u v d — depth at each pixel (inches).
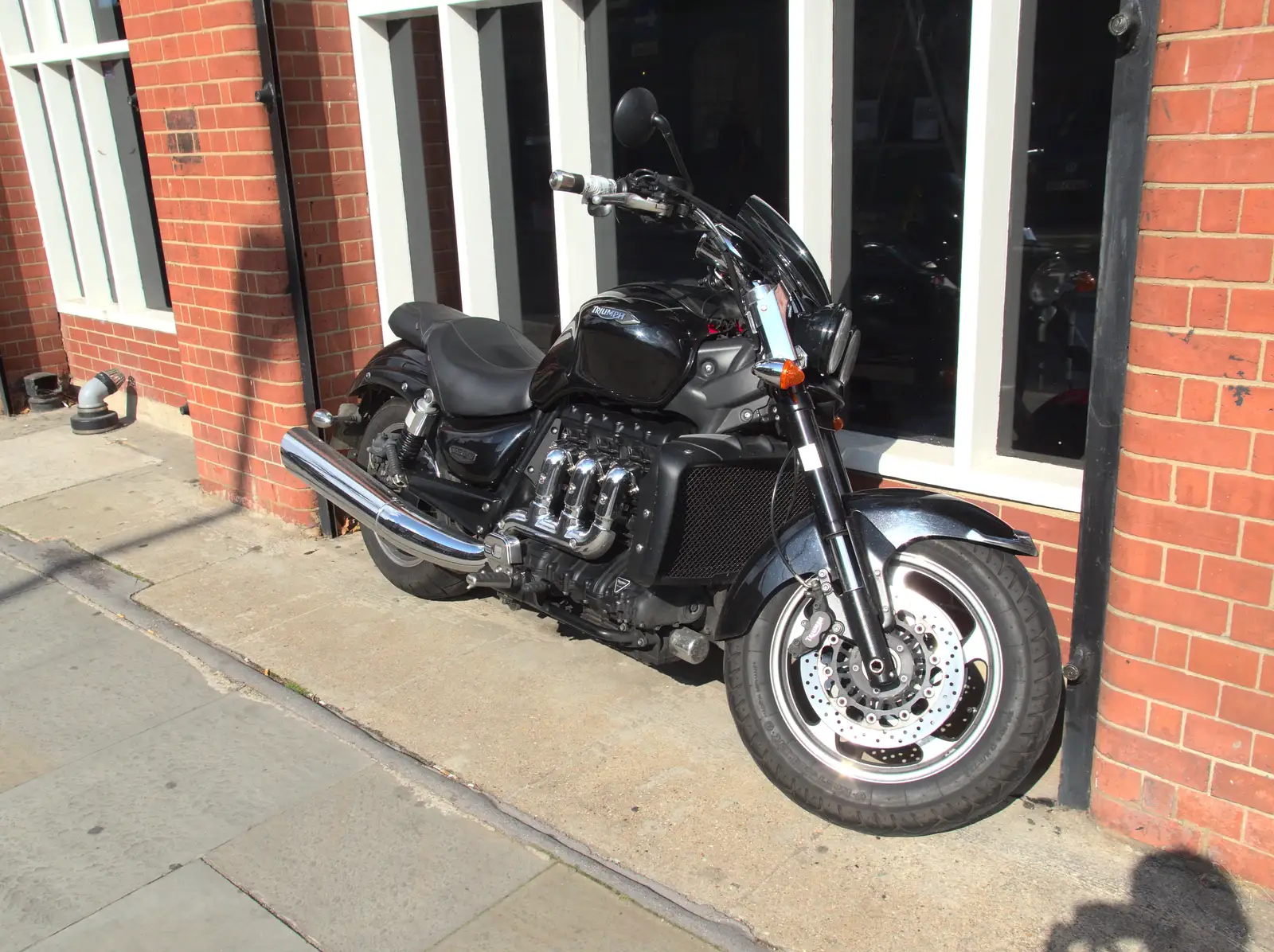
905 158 153.8
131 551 205.9
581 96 179.8
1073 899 108.8
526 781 131.3
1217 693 107.0
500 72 194.1
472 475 149.5
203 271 213.6
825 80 151.3
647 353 122.6
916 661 114.0
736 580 121.4
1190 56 97.0
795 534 117.9
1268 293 96.7
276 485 214.7
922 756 125.2
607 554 133.2
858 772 116.3
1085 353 144.1
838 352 112.3
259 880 116.1
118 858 120.5
